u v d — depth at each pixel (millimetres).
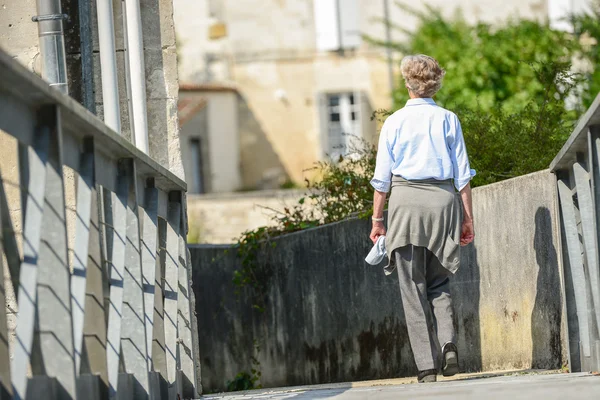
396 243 13297
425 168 13133
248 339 23609
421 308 13344
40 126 7477
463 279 17812
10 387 7004
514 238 15602
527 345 15266
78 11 16078
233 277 23828
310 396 11078
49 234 7488
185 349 13242
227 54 82000
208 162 81188
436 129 13211
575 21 48188
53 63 15250
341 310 20500
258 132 82000
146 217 11375
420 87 13352
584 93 30750
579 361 13156
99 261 9078
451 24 54438
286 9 81125
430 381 13234
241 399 11672
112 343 9305
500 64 43656
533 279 14891
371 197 21297
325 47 80438
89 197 8445
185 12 82375
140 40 15961
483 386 10312
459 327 18062
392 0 78062
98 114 16094
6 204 7801
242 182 82250
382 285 19031
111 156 9609
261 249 23188
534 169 18766
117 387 9258
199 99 79438
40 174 7363
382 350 19188
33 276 7129
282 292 22547
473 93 42906
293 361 22328
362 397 10125
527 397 8938
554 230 14016
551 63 21125
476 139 19281
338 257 20422
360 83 80000
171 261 12648
